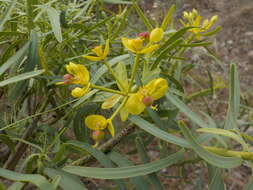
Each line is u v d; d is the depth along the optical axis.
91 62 0.32
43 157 0.23
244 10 1.39
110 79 0.33
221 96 0.92
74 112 0.30
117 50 0.40
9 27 0.33
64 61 0.29
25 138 0.31
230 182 0.72
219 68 0.87
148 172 0.18
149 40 0.22
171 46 0.22
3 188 0.17
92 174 0.18
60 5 0.36
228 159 0.18
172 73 0.36
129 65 0.31
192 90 0.83
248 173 0.75
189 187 0.69
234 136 0.20
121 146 0.59
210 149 0.20
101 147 0.25
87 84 0.20
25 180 0.17
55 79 0.26
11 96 0.24
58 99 0.37
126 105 0.19
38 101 0.31
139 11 0.26
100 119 0.20
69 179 0.20
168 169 0.76
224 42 1.26
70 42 0.32
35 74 0.20
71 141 0.22
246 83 1.06
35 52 0.25
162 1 0.64
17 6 0.33
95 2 0.35
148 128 0.21
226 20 1.36
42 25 0.31
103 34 0.35
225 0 1.50
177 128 0.29
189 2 1.44
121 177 0.18
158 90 0.19
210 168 0.22
